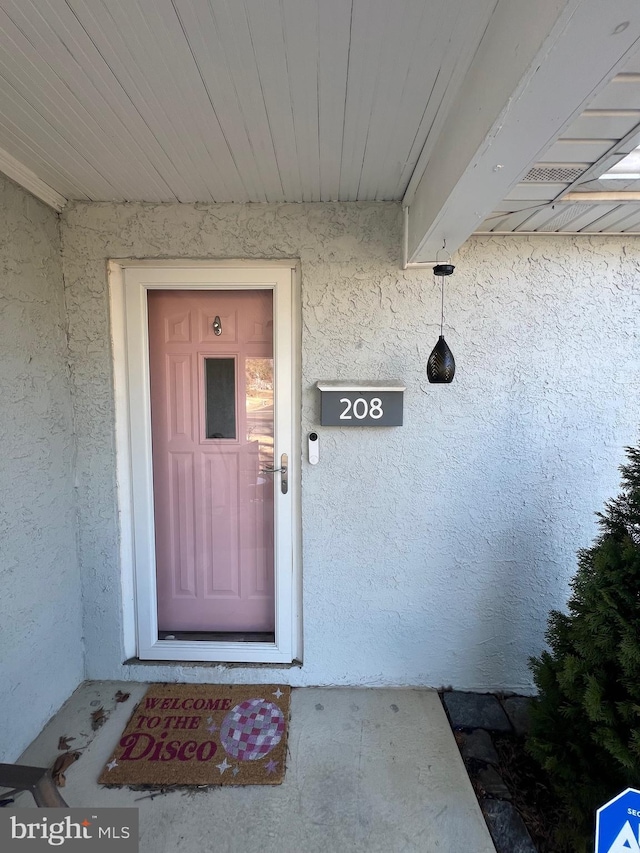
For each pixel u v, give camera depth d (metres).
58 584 2.07
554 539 2.20
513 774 1.80
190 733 1.97
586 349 2.10
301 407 2.15
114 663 2.29
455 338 2.10
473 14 1.00
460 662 2.27
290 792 1.71
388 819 1.62
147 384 2.25
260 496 2.38
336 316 2.09
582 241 2.06
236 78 1.22
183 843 1.53
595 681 1.46
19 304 1.80
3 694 1.73
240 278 2.17
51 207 2.00
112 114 1.39
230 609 2.45
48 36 1.07
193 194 1.98
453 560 2.21
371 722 2.05
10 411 1.75
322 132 1.48
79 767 1.79
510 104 0.91
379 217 2.05
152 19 1.03
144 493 2.29
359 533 2.20
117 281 2.17
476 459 2.16
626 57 0.78
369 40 1.09
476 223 1.52
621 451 2.15
